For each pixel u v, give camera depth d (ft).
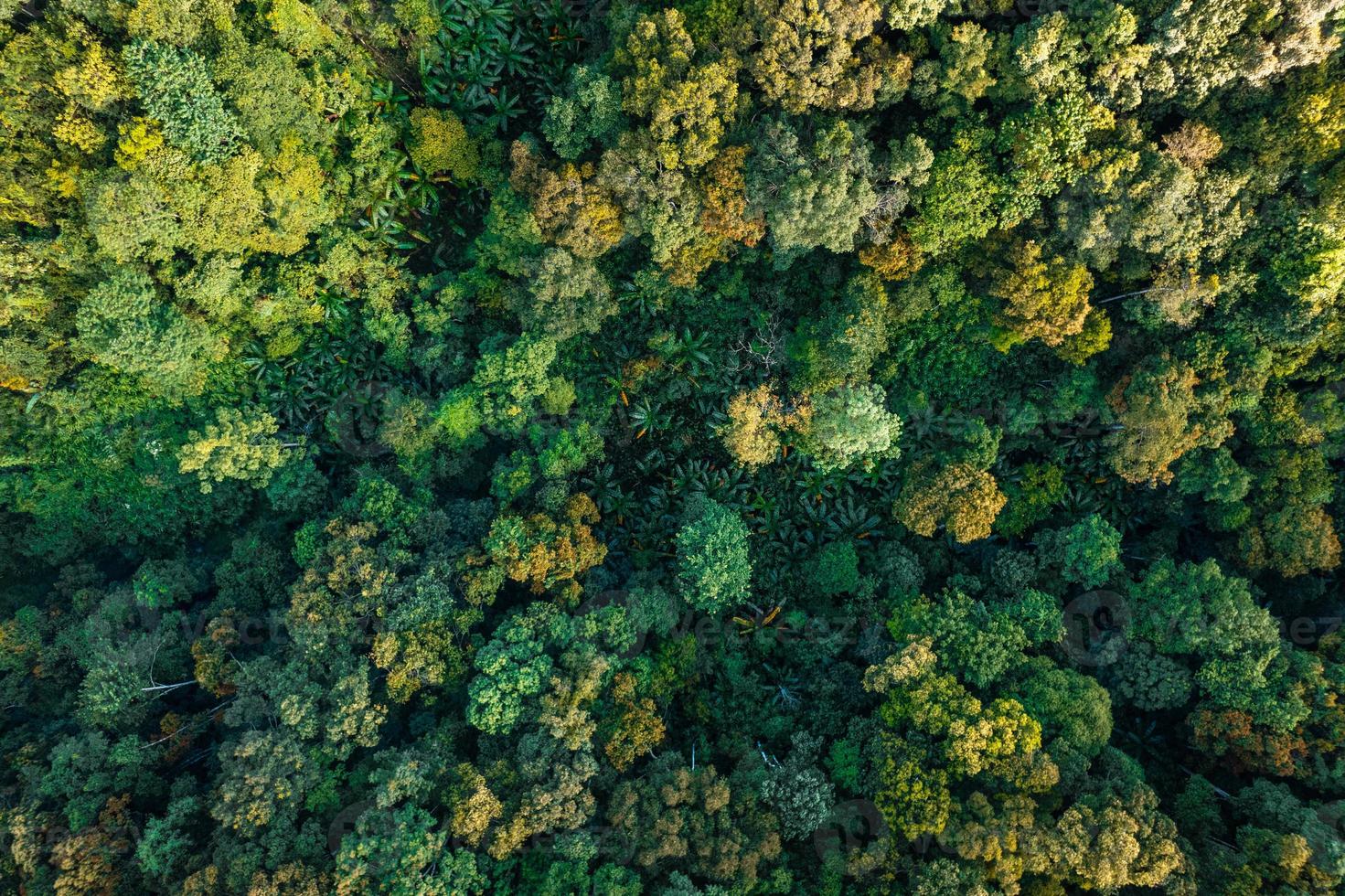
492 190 104.22
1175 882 82.07
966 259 95.04
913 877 83.87
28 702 105.29
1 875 91.30
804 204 85.10
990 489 98.73
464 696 98.58
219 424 105.60
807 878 90.79
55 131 86.84
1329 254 82.38
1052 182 85.10
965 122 87.15
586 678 91.81
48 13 85.25
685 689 104.12
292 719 90.17
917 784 85.46
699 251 97.71
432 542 103.50
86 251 96.73
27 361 102.22
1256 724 91.25
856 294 96.17
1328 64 78.02
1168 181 81.97
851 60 84.74
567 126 91.04
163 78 84.43
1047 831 82.84
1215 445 94.68
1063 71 81.82
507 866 87.10
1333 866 80.38
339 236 104.53
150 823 90.02
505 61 101.81
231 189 91.40
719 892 84.12
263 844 86.79
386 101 100.58
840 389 99.91
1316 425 94.22
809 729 102.27
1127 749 99.86
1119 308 98.27
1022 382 105.29
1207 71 78.95
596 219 94.58
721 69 83.46
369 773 91.86
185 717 101.50
